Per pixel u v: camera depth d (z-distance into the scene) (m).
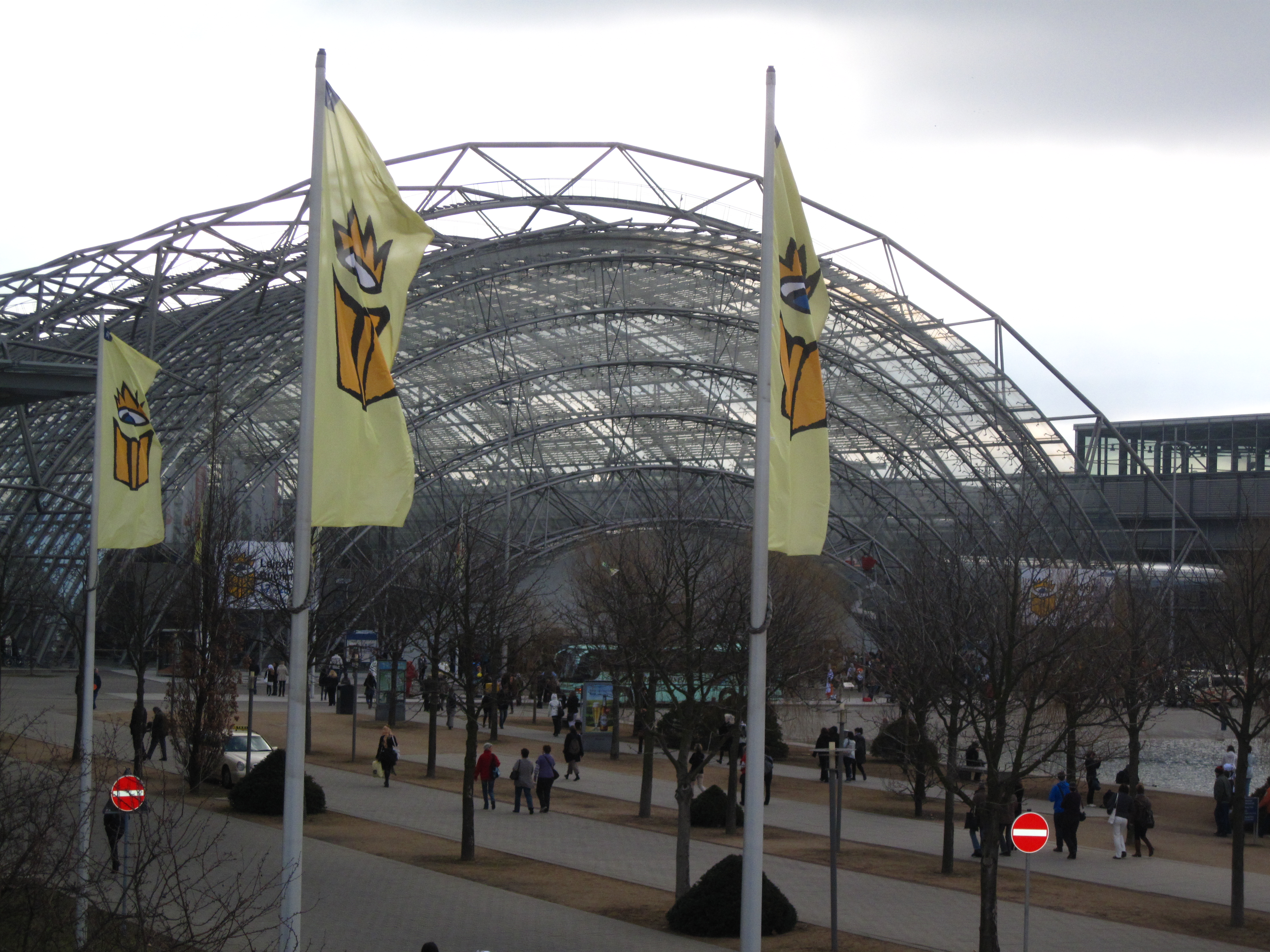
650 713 35.72
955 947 22.34
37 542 66.75
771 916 22.80
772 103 16.67
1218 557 56.53
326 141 15.27
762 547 15.77
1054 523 88.69
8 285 51.66
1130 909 26.44
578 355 76.25
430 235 16.19
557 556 79.50
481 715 63.00
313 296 15.04
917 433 87.88
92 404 65.12
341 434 15.02
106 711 53.28
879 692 73.75
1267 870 32.53
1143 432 112.88
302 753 14.60
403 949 20.34
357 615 59.09
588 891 25.81
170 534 60.44
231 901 21.92
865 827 37.28
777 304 16.39
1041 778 47.34
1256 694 26.47
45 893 14.60
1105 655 30.61
